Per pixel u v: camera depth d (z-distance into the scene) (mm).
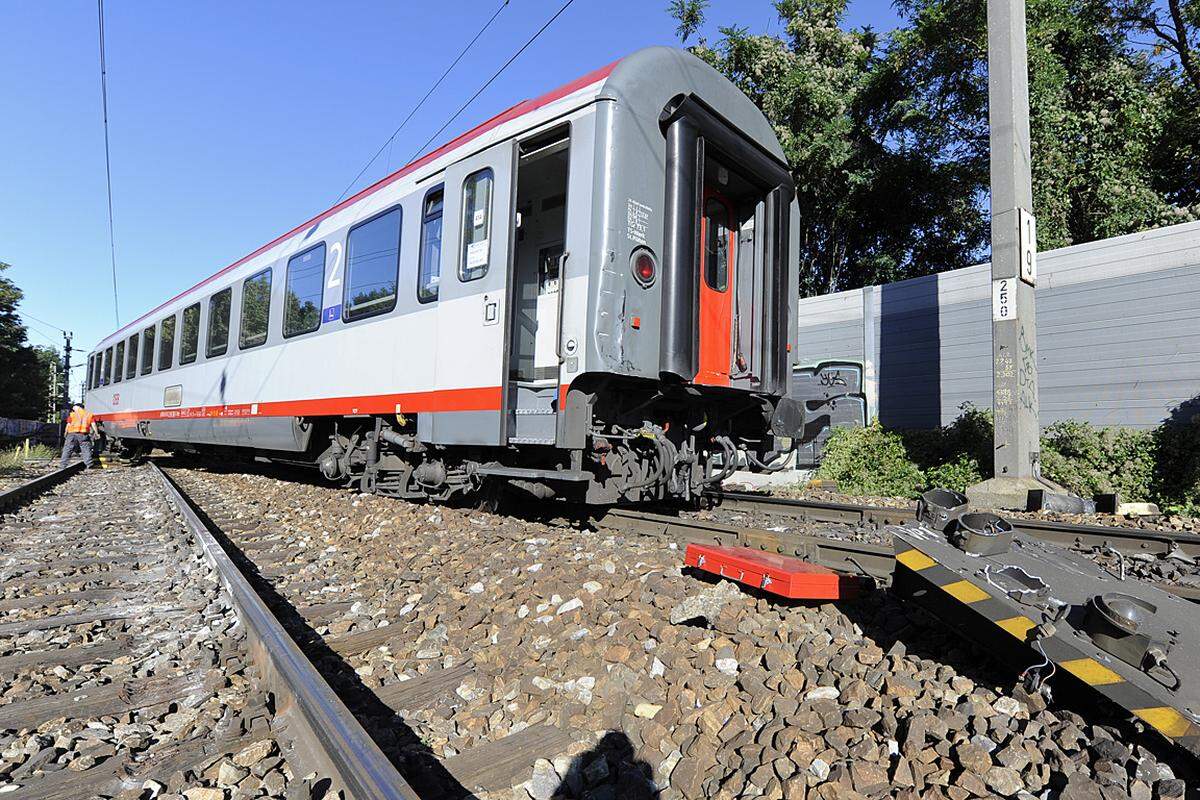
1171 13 16625
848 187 17844
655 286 5277
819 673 2865
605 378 5172
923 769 2221
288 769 2312
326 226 8648
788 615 3408
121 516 8422
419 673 3256
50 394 58094
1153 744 2361
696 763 2312
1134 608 2369
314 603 4430
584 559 4547
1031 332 8492
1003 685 2756
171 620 4055
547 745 2512
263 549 6137
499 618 3760
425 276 6645
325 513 7609
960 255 19203
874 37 19609
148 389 14961
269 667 2941
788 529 6398
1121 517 7324
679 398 5992
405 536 6000
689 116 5375
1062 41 15734
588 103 5180
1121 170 14312
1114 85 15398
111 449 20359
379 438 7703
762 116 6488
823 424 12703
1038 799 2094
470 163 6164
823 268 20672
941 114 17156
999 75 8797
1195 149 14531
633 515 6098
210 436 11477
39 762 2430
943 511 3211
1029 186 8711
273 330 9609
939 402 11180
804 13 19141
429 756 2479
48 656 3449
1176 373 8641
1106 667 2318
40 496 10617
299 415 8781
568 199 5234
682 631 3279
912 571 3043
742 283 6559
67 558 5879
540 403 6074
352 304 7812
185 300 13172
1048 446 9242
